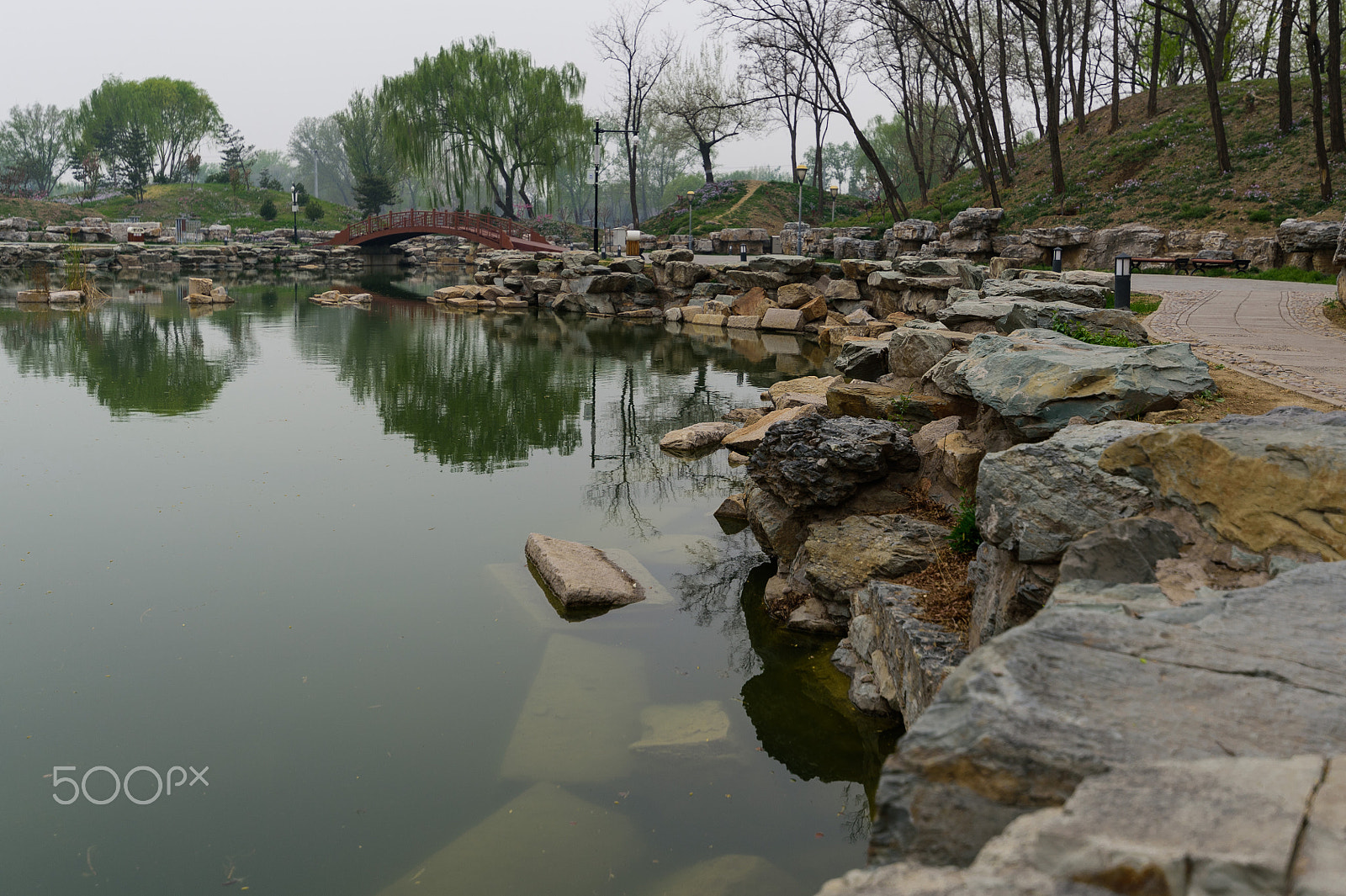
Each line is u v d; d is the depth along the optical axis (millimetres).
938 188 53250
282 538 9844
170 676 6910
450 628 7742
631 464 13180
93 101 92375
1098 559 4340
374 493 11531
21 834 5152
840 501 8586
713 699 6598
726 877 4719
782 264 30500
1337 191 30203
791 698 6652
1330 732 2328
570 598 8086
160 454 13047
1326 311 16500
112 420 15125
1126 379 7066
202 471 12266
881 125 81062
